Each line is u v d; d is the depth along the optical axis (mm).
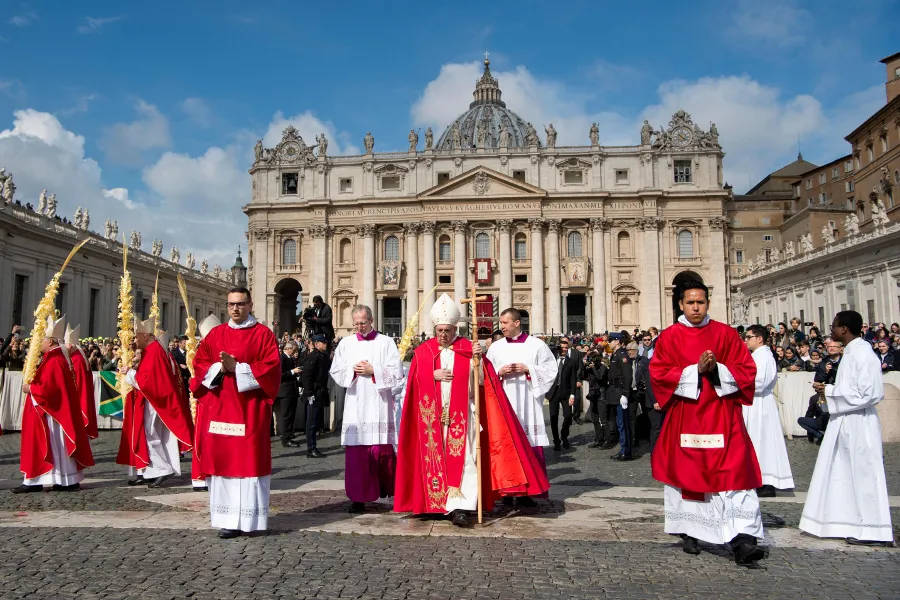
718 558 6941
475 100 122062
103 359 23312
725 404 6816
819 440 16750
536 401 10070
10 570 6473
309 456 15492
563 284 73750
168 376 11211
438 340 8883
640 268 73188
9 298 41938
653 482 12109
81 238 49500
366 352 9398
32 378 10719
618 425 15258
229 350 7879
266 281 76250
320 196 76500
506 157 74875
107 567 6578
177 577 6289
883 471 7613
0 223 40344
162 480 11633
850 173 73062
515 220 73688
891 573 6500
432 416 8555
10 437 18875
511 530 8070
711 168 73875
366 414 9305
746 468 6699
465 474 8398
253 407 7832
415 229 74938
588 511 9242
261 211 76875
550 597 5812
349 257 76500
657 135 74625
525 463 8570
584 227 74375
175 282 65250
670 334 7121
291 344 17781
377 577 6309
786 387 18125
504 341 10266
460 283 73125
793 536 7887
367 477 9172
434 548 7277
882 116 55188
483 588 6027
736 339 6910
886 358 18422
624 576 6363
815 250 50312
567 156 74438
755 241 76125
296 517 8812
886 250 39562
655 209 73250
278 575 6355
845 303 45406
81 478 11133
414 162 75625
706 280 72688
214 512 7711
